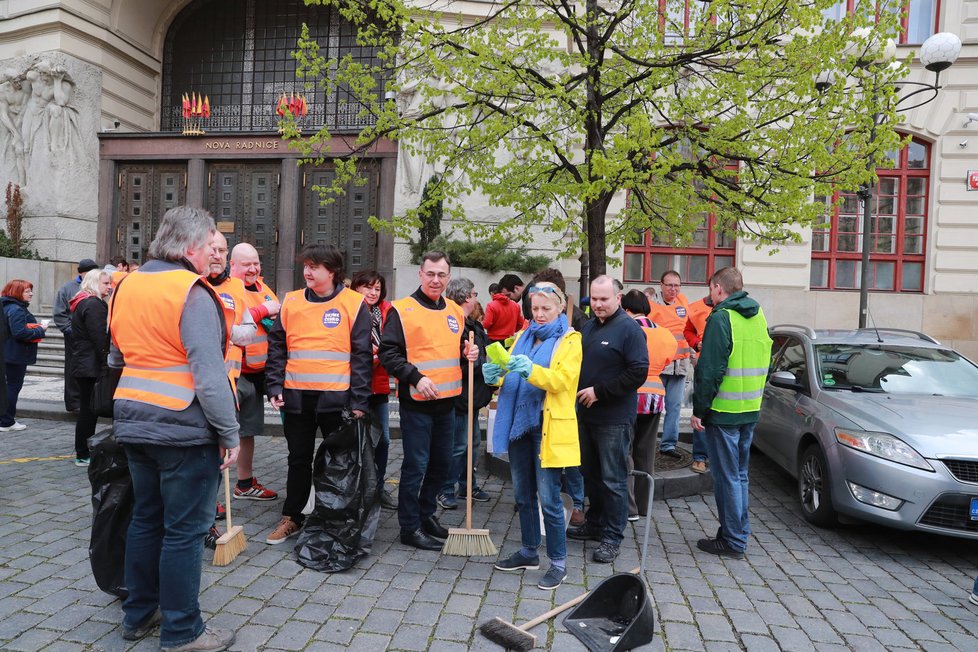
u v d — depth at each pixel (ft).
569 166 21.90
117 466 10.21
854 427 15.67
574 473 15.47
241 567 12.48
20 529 14.02
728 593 12.16
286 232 49.19
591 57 19.57
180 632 9.16
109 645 9.45
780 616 11.27
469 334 13.94
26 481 17.61
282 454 22.04
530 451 12.57
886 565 13.97
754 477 21.53
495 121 21.06
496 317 20.93
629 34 22.09
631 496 16.20
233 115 56.54
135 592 9.48
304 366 13.56
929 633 10.84
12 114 50.08
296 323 13.71
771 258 43.29
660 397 16.48
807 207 19.75
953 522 14.02
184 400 8.76
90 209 50.98
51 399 28.63
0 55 50.60
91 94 50.85
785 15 18.92
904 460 14.44
